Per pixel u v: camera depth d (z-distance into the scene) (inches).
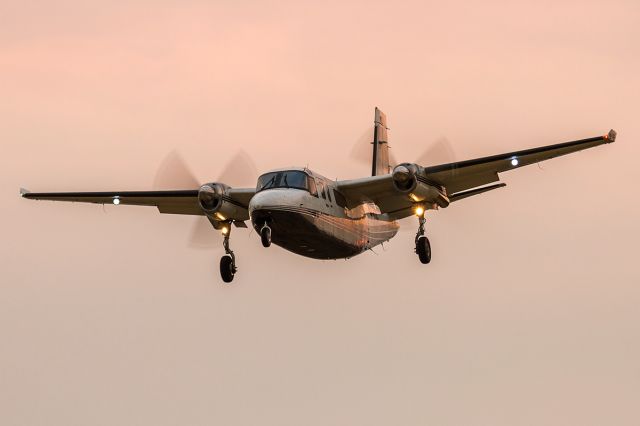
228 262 3868.1
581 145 3462.1
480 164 3585.1
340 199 3622.0
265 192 3307.1
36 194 4094.5
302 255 3656.5
